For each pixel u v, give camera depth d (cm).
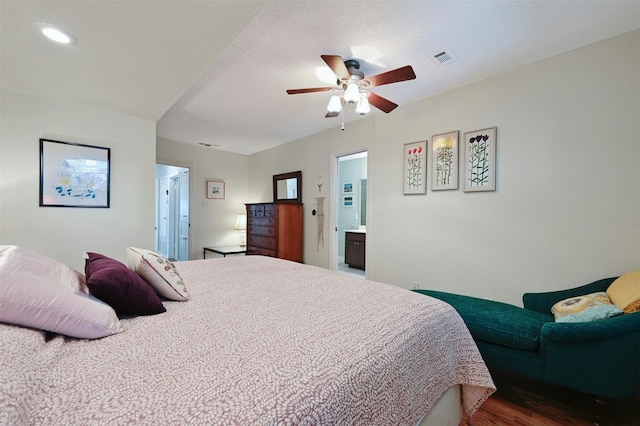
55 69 208
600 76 205
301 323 107
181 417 57
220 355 82
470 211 271
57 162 262
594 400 158
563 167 221
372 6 169
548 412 157
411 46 211
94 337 91
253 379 70
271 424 58
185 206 542
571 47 213
